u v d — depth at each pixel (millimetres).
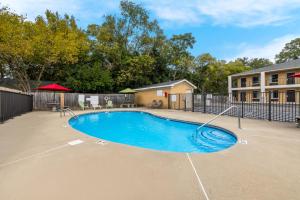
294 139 6262
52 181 3342
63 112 15531
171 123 12297
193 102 17203
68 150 5070
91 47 28156
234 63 46406
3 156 4574
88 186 3178
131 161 4293
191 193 2957
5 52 18344
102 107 22094
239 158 4496
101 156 4609
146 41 31672
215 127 9094
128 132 10156
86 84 23547
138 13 31266
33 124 9375
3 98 10109
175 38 35719
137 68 27250
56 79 26031
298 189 3074
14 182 3301
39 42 19906
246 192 2980
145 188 3113
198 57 38938
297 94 25656
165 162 4242
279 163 4180
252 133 7223
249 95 32625
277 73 28578
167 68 33781
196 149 7043
